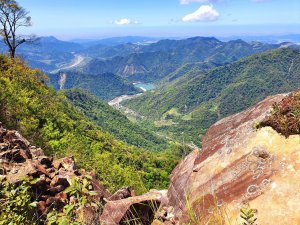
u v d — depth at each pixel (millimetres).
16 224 4758
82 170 9289
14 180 6359
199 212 4973
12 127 15914
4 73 31781
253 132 5539
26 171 7250
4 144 8516
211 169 5672
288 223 4012
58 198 6484
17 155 7992
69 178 7816
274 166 4766
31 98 28438
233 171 5234
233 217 4426
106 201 7016
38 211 5953
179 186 6527
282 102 5379
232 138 5945
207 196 5180
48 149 17094
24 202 5109
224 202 4777
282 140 5016
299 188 4305
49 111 29781
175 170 7215
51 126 24422
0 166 7219
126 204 6398
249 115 6688
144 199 6598
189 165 6828
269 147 5070
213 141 6531
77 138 29516
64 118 34844
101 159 26406
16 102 22234
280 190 4398
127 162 42250
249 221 3547
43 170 7750
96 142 40656
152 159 54781
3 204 4965
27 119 19844
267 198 4406
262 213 4262
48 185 7074
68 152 21078
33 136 16859
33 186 6598
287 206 4191
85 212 5438
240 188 4816
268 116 5445
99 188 8453
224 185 5117
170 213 6172
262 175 4766
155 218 5914
